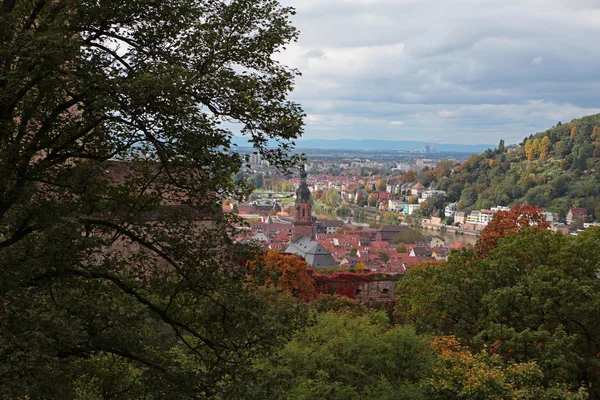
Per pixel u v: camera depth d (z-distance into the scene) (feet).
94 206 74.79
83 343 69.56
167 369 71.77
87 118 72.18
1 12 65.31
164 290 76.74
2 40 64.80
